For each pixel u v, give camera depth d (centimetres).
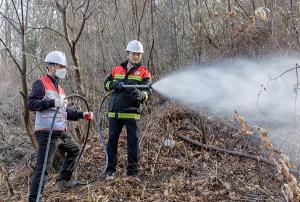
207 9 679
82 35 800
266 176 521
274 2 654
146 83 541
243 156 579
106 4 808
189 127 681
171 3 744
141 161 598
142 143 639
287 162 347
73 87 778
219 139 639
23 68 566
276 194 472
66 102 484
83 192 517
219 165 565
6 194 573
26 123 598
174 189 510
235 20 668
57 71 481
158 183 535
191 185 518
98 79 786
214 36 695
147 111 731
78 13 778
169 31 800
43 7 816
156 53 774
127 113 539
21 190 582
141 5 800
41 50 807
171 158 601
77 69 619
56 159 619
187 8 791
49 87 477
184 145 621
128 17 824
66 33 592
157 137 659
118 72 546
